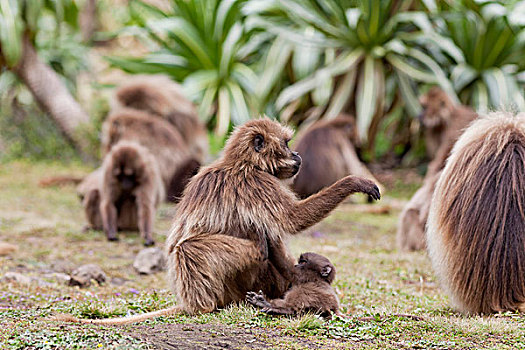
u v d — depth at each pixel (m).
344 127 16.48
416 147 20.02
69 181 17.61
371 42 17.55
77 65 23.22
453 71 18.12
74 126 19.77
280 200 6.08
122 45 30.28
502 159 6.34
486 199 6.29
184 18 18.83
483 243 6.25
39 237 11.88
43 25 23.55
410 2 18.27
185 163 13.95
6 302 7.13
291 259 6.29
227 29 18.39
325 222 14.91
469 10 17.77
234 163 6.25
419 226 11.33
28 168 19.36
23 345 4.79
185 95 15.91
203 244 5.97
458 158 6.61
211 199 6.14
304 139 16.31
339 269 9.65
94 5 29.62
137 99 14.52
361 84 17.56
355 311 7.12
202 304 5.97
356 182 6.10
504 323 5.63
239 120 17.61
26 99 21.39
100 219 12.64
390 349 4.90
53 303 7.06
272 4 17.39
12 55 17.38
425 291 8.41
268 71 17.77
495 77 17.39
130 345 4.77
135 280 9.11
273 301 5.93
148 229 11.68
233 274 6.00
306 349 4.83
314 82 17.12
